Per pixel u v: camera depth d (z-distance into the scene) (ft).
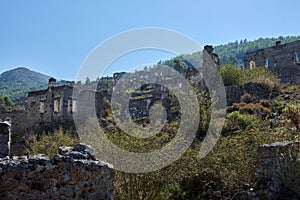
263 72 72.64
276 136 26.68
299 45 94.38
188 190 23.68
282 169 21.49
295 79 85.66
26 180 13.88
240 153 24.23
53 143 32.48
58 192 14.71
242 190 22.13
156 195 22.79
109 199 17.03
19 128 83.41
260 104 54.54
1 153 21.06
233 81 66.80
